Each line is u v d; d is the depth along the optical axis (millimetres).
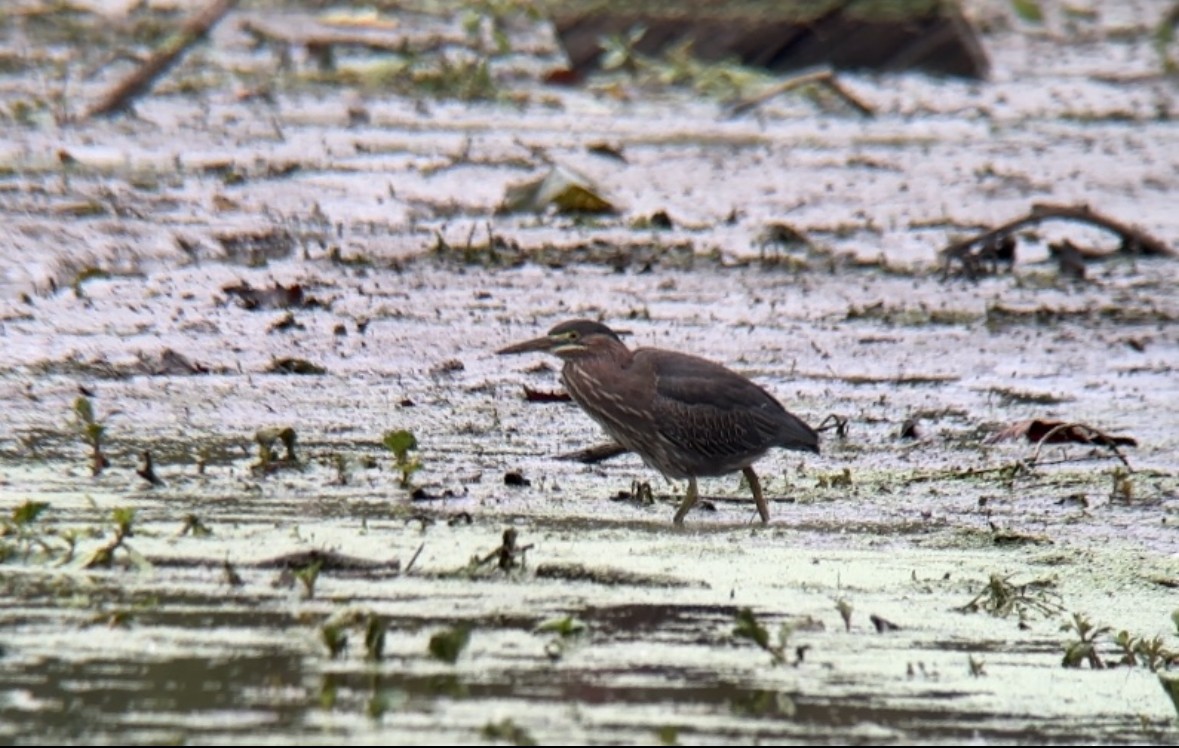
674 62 31297
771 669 8586
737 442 11625
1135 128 29719
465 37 33812
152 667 8031
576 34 31547
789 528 11383
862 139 27344
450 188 21797
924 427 14109
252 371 14359
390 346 15352
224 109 26047
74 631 8453
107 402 13281
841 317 17453
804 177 24281
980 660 9016
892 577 10352
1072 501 12312
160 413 13102
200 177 21250
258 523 10508
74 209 18750
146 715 7469
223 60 30125
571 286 17859
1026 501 12305
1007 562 10852
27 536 9891
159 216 18984
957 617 9680
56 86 26828
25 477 11336
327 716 7555
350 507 11039
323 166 22438
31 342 14594
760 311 17469
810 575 10297
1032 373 15922
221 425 12930
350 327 15820
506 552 9891
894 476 12789
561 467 12516
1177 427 14438
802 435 12078
